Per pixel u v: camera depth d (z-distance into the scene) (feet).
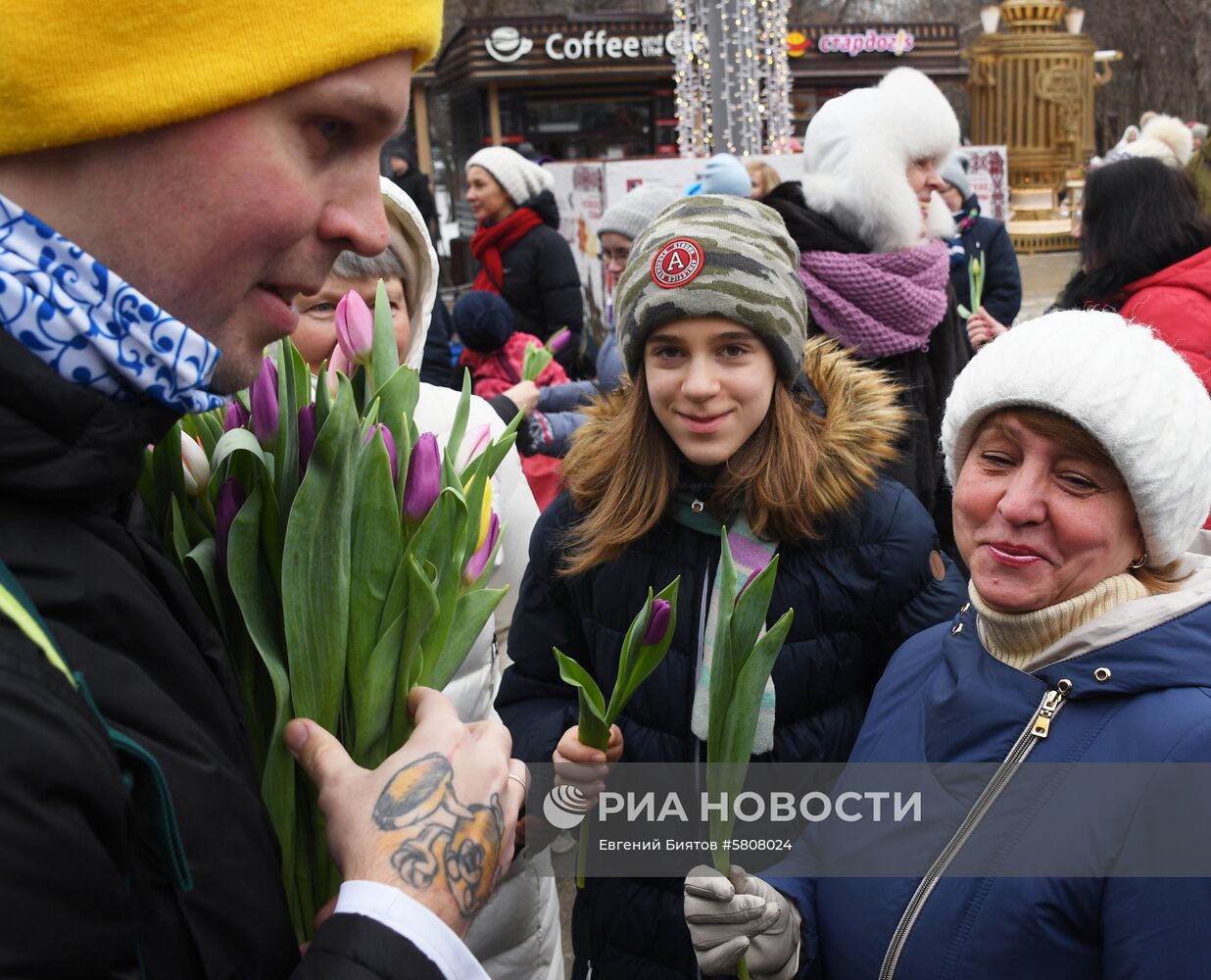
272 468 3.35
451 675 3.49
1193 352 9.16
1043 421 3.91
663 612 4.14
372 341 3.81
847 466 5.45
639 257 5.54
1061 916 3.70
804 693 5.41
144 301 2.52
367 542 3.30
